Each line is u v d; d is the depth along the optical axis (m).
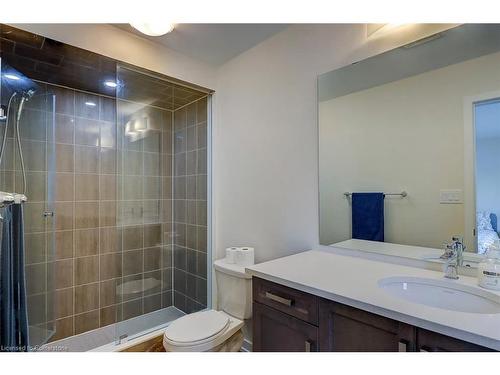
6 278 1.60
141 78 2.11
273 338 1.25
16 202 1.68
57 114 2.18
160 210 2.70
